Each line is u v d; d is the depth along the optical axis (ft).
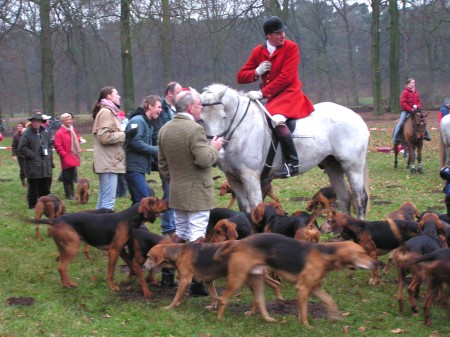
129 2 84.43
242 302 20.35
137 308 19.38
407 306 19.92
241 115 23.22
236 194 24.89
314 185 45.19
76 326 17.54
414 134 48.88
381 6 130.62
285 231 22.09
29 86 167.22
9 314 18.20
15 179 50.70
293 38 157.79
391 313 19.34
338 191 27.91
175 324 18.01
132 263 21.94
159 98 25.13
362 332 17.63
